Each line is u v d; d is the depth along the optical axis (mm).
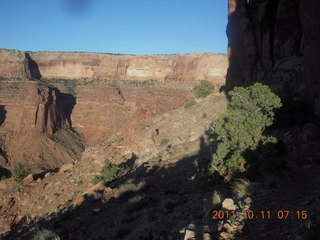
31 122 104500
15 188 40719
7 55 139875
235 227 8586
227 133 17891
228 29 40750
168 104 116875
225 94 43969
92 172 38250
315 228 7238
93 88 140625
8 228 33094
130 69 153750
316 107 18703
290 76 25719
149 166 28375
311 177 11102
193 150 29047
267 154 14398
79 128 122062
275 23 30125
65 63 156250
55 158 96938
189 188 17703
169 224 11812
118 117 124000
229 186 13438
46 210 32438
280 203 9469
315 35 18500
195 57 147750
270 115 18562
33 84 120750
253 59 32625
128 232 13531
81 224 18031
